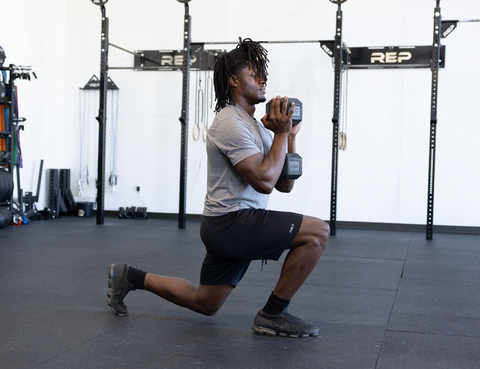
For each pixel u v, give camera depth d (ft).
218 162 5.82
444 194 20.34
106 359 5.36
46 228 18.65
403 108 20.72
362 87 21.03
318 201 21.59
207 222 5.93
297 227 5.86
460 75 20.10
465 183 20.15
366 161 21.08
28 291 8.68
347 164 21.26
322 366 5.26
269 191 5.59
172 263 11.87
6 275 10.07
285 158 5.86
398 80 20.72
